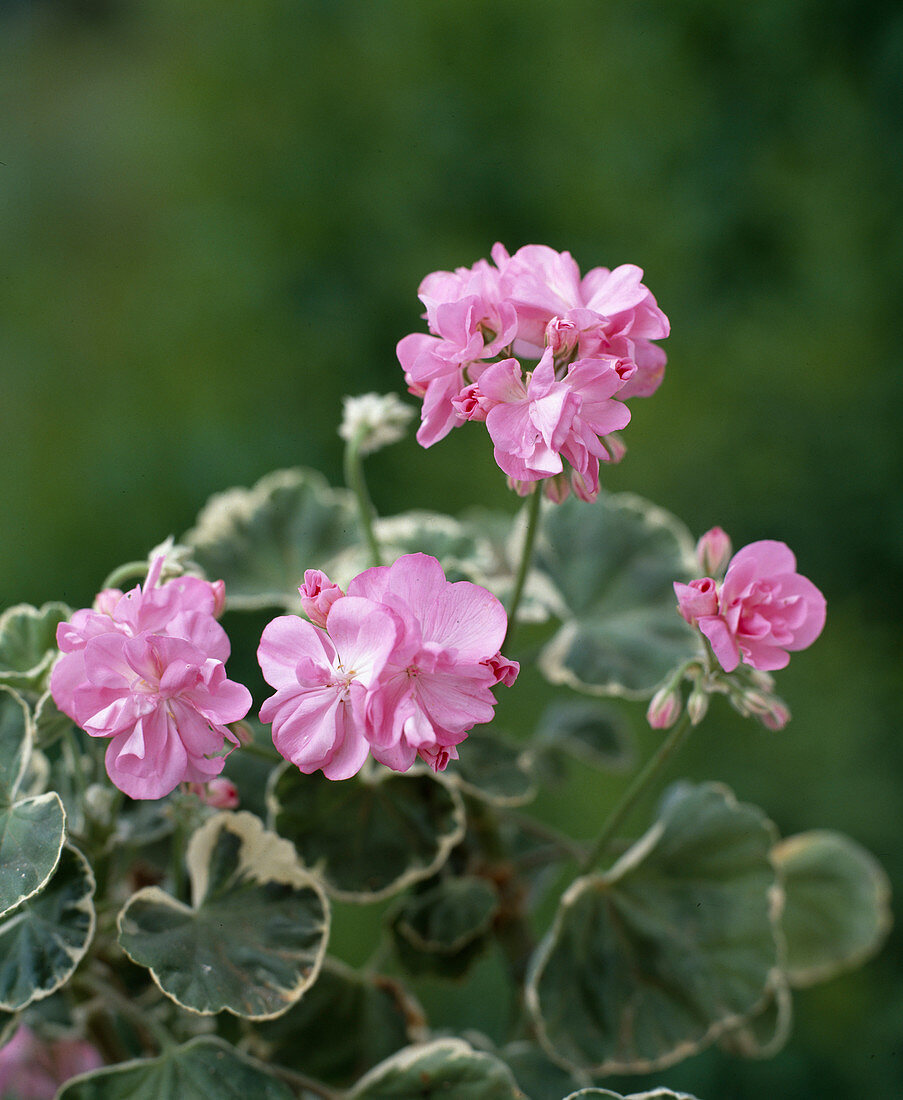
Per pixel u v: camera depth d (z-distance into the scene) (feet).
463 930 2.89
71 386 9.34
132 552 8.14
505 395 2.44
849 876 3.34
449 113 9.16
